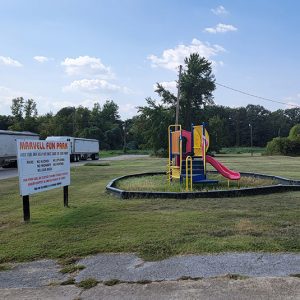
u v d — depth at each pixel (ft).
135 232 23.53
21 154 27.53
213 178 58.49
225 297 14.12
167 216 28.30
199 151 51.08
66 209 32.53
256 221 26.16
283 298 13.93
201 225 25.02
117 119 446.19
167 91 234.79
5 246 21.47
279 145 245.86
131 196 38.17
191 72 233.35
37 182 29.35
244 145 474.90
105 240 21.95
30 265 18.51
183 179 49.26
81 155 173.17
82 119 408.26
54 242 21.95
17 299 14.66
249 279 15.72
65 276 16.96
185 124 233.55
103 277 16.61
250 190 39.63
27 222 27.55
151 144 236.22
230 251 19.45
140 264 18.04
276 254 18.88
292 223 25.45
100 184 54.75
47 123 356.59
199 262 17.99
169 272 16.87
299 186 43.37
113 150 392.88
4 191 49.67
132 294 14.74
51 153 31.48
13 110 361.71
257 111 485.15
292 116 497.46
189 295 14.42
